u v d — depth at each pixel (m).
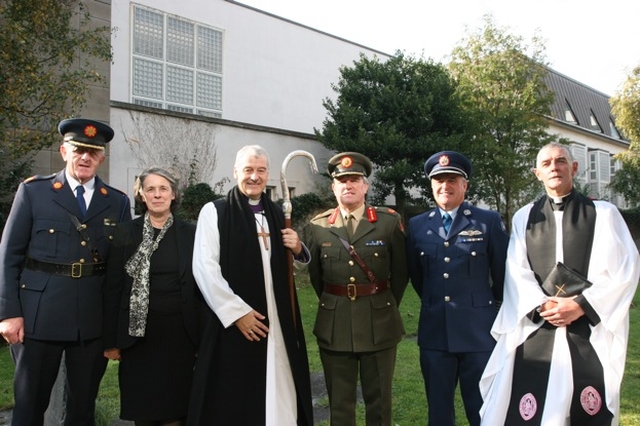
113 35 11.12
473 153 12.16
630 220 20.14
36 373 2.78
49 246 2.86
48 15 6.07
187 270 2.88
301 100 14.96
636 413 3.77
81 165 2.97
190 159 10.00
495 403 2.72
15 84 5.61
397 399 4.06
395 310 3.12
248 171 2.92
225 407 2.76
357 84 12.15
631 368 4.84
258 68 13.97
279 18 14.50
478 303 2.96
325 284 3.16
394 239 3.16
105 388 4.31
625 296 2.61
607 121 28.50
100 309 2.92
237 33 13.55
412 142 11.49
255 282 2.87
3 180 6.50
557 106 24.66
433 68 12.22
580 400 2.59
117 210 3.12
